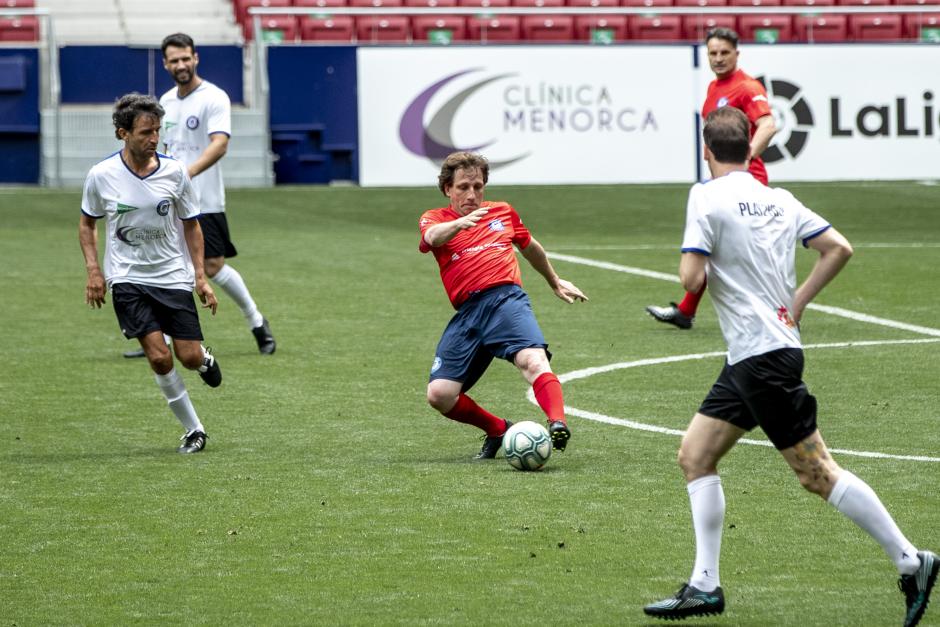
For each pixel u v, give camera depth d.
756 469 20.78
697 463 14.55
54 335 33.59
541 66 63.69
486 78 63.62
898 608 14.57
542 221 55.19
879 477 20.16
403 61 63.62
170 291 22.53
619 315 36.19
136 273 22.38
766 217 14.41
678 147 64.25
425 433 23.73
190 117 31.52
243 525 18.00
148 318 22.19
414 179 63.88
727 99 33.16
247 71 65.31
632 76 63.94
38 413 25.45
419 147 63.88
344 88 63.72
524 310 21.48
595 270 43.84
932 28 69.94
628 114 64.06
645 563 16.23
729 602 14.81
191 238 23.02
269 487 20.00
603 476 20.45
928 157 65.12
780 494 19.30
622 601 14.88
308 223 54.06
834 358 30.05
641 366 29.33
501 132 63.69
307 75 63.69
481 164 21.34
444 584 15.48
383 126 63.78
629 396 26.38
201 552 16.80
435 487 19.89
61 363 30.20
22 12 62.81
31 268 43.62
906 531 17.33
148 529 17.83
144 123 22.02
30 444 23.02
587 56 63.78
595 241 50.56
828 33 70.06
